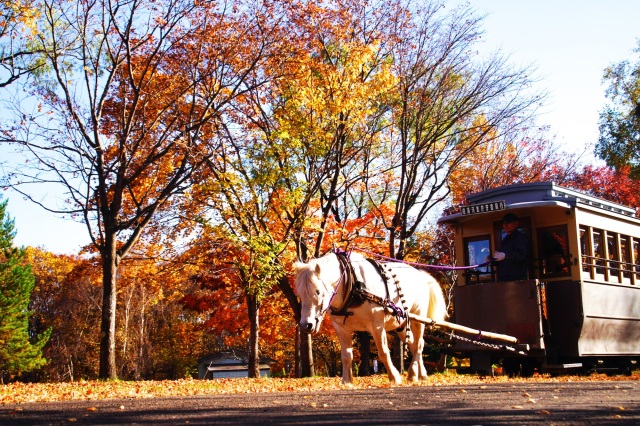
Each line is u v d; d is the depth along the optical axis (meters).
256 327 26.05
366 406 7.48
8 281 43.59
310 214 24.28
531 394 8.61
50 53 20.39
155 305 56.09
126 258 24.55
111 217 20.48
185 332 54.47
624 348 16.28
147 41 22.11
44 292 56.75
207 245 24.95
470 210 15.59
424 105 25.25
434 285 13.58
